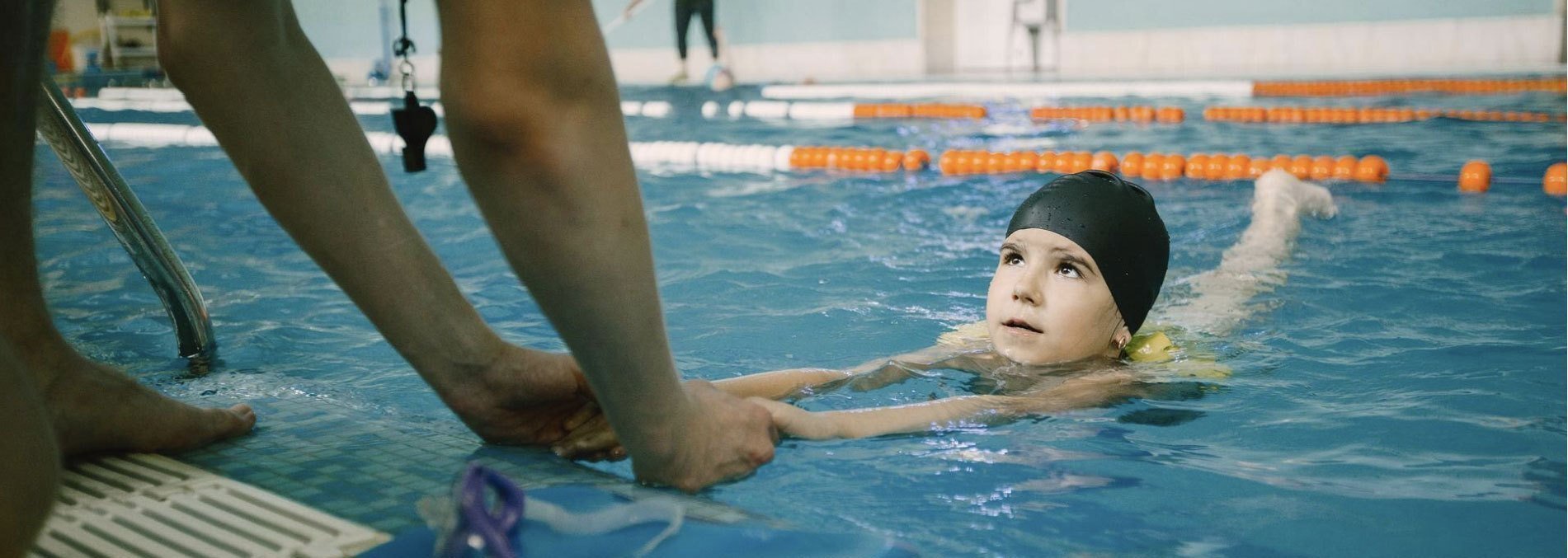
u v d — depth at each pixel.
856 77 14.56
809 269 3.33
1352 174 4.83
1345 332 2.46
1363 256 3.25
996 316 2.26
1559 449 1.71
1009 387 2.15
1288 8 13.46
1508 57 12.44
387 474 1.64
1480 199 4.19
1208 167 5.20
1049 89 10.64
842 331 2.62
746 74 15.73
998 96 10.54
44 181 5.54
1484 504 1.50
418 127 1.46
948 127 7.98
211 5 1.35
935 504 1.53
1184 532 1.42
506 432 1.75
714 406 1.58
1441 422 1.85
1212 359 2.27
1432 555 1.34
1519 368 2.16
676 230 4.07
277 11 1.41
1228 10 13.82
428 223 4.32
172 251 2.39
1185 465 1.68
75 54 15.53
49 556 1.36
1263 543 1.38
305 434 1.85
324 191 1.46
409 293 1.57
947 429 1.87
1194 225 3.94
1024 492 1.57
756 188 5.21
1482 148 5.67
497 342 1.68
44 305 1.65
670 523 1.33
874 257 3.49
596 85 1.08
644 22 16.28
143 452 1.72
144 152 7.24
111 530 1.42
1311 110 7.64
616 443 1.70
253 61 1.39
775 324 2.70
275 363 2.42
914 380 2.20
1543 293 2.75
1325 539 1.39
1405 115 7.36
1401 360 2.23
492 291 3.16
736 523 1.36
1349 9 13.13
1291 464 1.67
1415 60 12.87
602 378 1.29
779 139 7.52
